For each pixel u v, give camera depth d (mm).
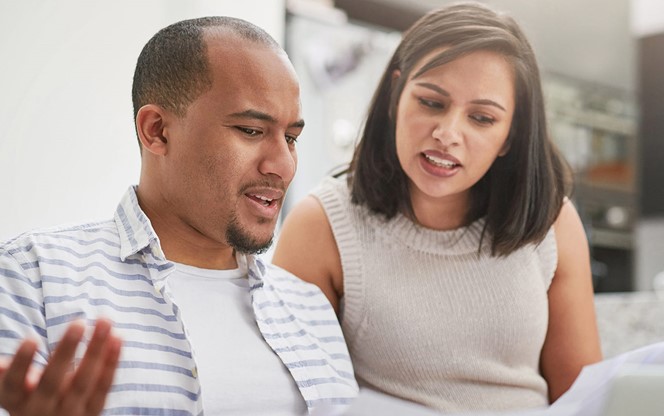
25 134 1777
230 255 1102
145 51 1079
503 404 1297
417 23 1324
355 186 1356
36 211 1795
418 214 1350
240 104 999
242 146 1006
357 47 2482
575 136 3125
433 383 1303
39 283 916
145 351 920
